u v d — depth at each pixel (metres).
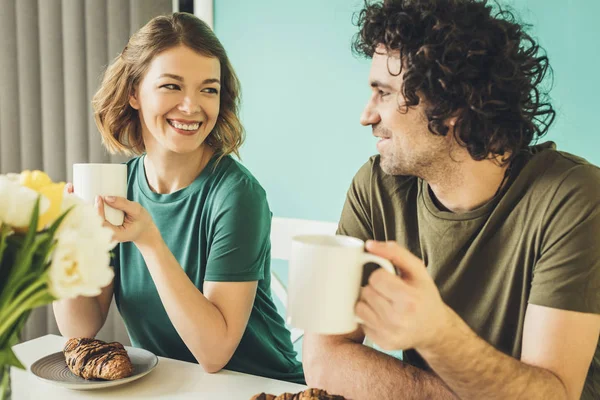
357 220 1.15
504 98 0.93
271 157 2.32
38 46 2.21
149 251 1.15
